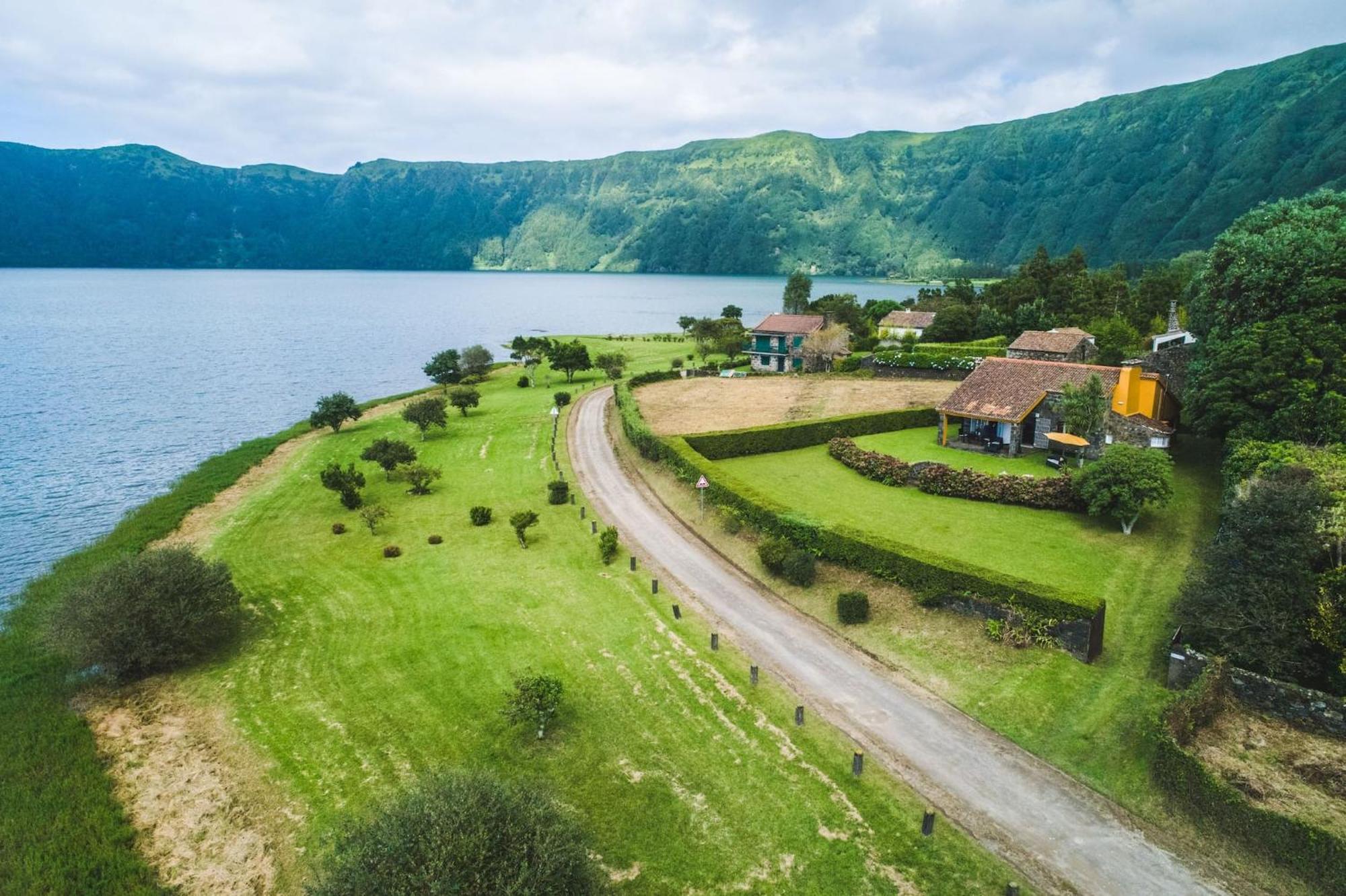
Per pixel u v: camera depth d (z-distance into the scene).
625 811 22.88
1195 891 19.50
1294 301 46.25
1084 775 23.78
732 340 116.69
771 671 30.34
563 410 81.38
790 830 21.95
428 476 55.41
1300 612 26.08
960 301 126.19
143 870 21.45
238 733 27.44
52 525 54.12
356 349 153.50
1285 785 22.06
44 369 119.00
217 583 33.78
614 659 31.41
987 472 51.59
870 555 35.75
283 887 20.77
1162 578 35.53
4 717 29.02
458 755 25.66
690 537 45.09
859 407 73.44
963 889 19.81
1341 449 38.59
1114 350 73.44
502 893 15.94
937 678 29.23
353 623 35.41
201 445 76.50
